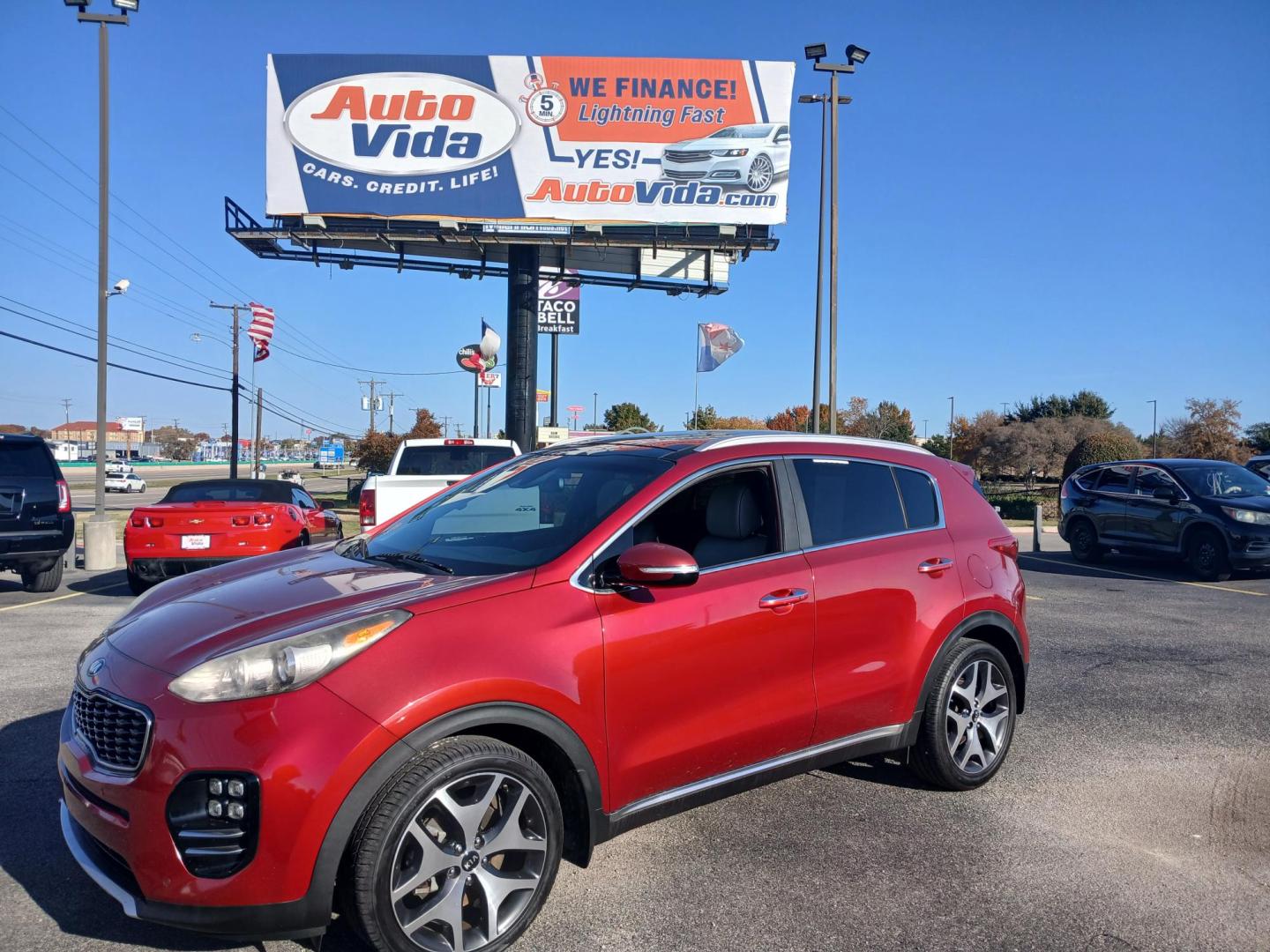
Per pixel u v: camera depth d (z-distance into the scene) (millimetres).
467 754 2836
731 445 3945
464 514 4086
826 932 3188
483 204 23344
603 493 3711
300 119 23000
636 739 3301
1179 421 57000
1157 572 13789
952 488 4723
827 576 3902
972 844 3930
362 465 48125
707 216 23531
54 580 10727
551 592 3195
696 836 3994
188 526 9648
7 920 3146
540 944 3078
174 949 2996
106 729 2855
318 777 2611
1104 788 4613
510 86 23266
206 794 2623
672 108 23469
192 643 2910
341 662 2760
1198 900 3453
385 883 2691
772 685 3684
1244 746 5312
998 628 4602
